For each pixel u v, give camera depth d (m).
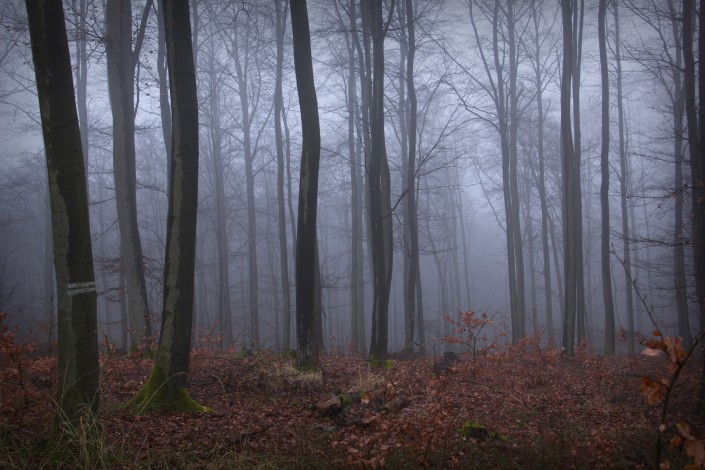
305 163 10.78
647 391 2.95
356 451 5.23
